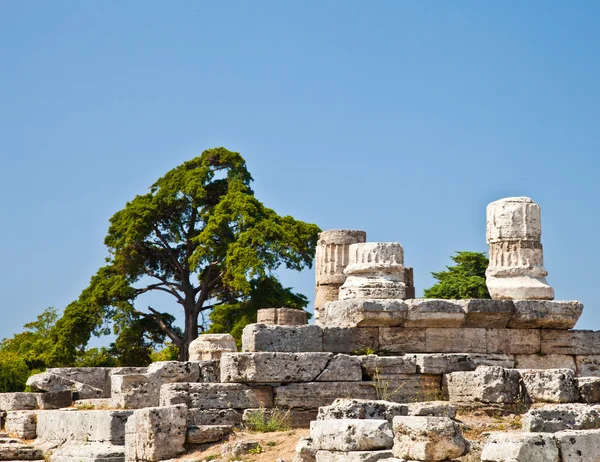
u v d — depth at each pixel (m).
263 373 27.86
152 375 30.33
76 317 57.03
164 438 25.38
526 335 31.75
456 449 20.30
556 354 31.81
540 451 19.67
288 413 27.77
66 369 36.59
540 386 26.88
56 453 29.62
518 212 32.97
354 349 30.58
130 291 57.66
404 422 20.69
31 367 57.22
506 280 32.72
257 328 29.53
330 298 37.28
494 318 31.41
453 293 53.94
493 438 20.11
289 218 57.94
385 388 28.58
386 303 30.88
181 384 27.44
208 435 25.88
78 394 35.50
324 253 37.75
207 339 36.72
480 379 27.22
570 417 22.91
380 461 20.67
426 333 31.19
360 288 32.44
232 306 56.19
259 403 27.83
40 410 33.25
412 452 20.39
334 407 23.56
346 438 21.38
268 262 55.50
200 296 59.06
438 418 20.41
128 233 57.88
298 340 29.89
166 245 59.66
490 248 33.31
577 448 19.84
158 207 59.19
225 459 24.31
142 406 30.19
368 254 32.84
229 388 27.69
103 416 28.78
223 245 57.00
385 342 30.88
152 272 59.94
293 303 56.41
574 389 26.91
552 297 32.56
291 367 28.14
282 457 23.73
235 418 27.08
